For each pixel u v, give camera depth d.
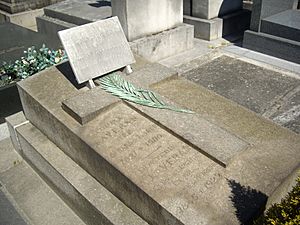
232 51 6.48
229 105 3.30
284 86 5.20
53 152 3.42
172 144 2.77
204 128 2.87
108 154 2.74
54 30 7.75
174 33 6.16
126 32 5.64
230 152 2.62
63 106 3.27
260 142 2.84
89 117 3.06
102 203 2.84
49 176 3.50
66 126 3.07
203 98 3.40
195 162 2.61
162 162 2.63
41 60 5.20
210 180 2.47
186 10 7.28
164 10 5.96
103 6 8.01
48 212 3.37
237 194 2.37
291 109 4.63
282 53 6.10
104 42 3.61
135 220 2.68
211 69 5.82
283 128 3.02
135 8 5.49
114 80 3.55
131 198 2.65
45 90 3.60
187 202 2.34
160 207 2.35
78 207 3.17
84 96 3.29
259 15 6.18
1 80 4.86
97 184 3.02
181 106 3.20
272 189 2.41
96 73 3.51
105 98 3.24
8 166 4.01
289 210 1.99
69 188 3.13
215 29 6.97
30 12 8.77
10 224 3.27
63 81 3.68
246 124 3.05
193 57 6.28
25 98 3.73
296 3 6.61
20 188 3.68
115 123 3.03
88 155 2.93
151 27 5.91
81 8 7.92
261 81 5.37
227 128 2.99
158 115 3.01
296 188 2.11
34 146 3.52
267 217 2.05
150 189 2.45
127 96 3.26
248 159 2.64
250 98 4.92
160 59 6.18
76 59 3.41
